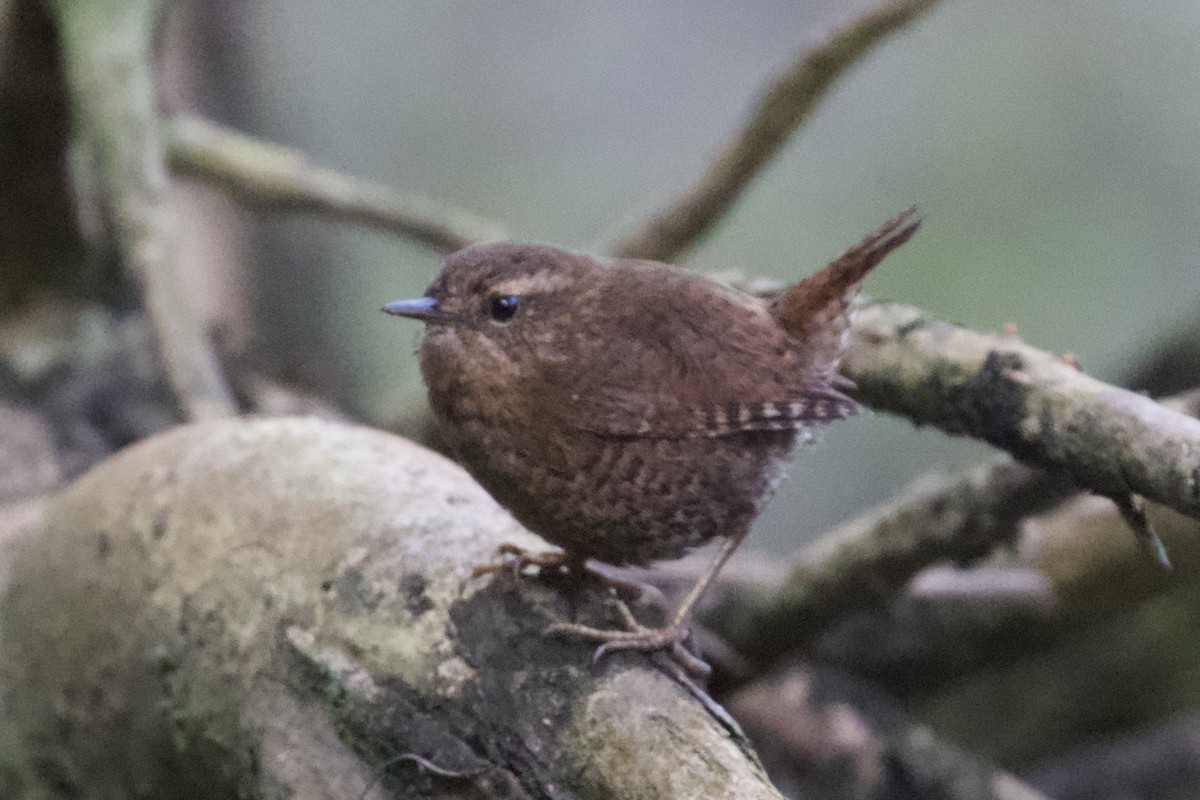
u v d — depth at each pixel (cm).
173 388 839
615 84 1709
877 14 761
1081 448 502
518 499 538
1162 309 1412
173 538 588
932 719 1140
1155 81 1465
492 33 1717
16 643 649
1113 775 1076
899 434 1605
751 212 1546
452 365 532
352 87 1714
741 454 534
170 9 1070
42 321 1023
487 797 475
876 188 1538
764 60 1670
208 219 1434
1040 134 1495
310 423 624
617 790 452
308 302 1636
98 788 625
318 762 513
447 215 1064
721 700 872
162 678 577
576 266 539
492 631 503
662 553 552
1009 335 567
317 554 545
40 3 915
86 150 913
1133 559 863
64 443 930
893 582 764
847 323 557
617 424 516
